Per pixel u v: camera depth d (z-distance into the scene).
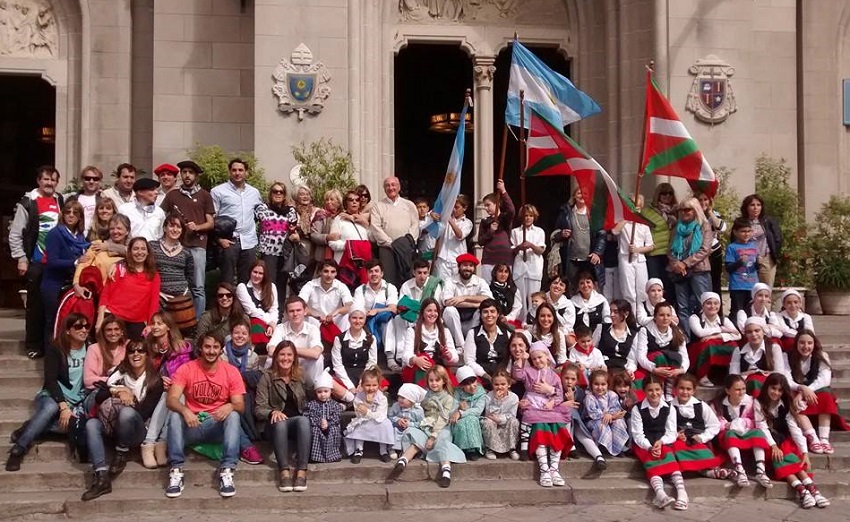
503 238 11.35
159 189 11.25
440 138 22.62
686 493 8.36
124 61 16.62
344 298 9.99
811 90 18.12
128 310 9.21
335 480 8.41
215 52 16.25
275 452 8.22
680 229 11.11
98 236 10.12
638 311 10.88
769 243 11.49
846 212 16.84
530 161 11.22
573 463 8.72
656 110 11.37
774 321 9.85
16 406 9.41
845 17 18.31
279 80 14.94
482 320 9.62
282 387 8.47
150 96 16.83
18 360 10.14
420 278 10.25
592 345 9.63
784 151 17.73
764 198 15.94
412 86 22.70
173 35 16.19
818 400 9.23
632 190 15.85
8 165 20.91
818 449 9.06
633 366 9.59
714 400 9.04
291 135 14.98
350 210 11.04
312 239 10.98
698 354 9.95
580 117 11.90
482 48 16.58
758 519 7.89
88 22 16.58
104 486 7.96
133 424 8.14
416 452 8.66
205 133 16.20
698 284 11.05
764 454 8.66
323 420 8.56
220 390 8.35
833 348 11.55
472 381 8.88
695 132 15.50
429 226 11.52
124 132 16.61
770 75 17.73
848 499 8.52
